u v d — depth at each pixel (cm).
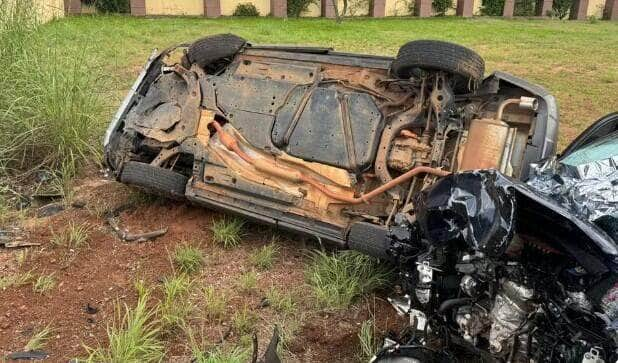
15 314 387
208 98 520
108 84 732
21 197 551
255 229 520
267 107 496
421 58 438
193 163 525
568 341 285
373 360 321
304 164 471
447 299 312
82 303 405
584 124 923
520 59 1539
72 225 508
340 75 500
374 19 2634
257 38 1670
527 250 301
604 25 2830
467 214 282
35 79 586
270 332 386
